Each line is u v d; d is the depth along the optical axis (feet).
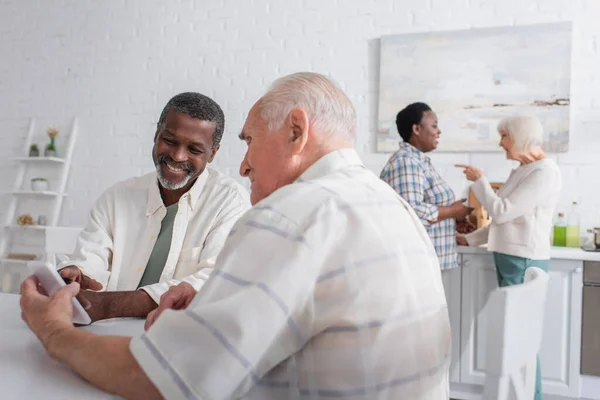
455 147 9.86
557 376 7.98
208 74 11.47
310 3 10.85
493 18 9.77
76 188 12.22
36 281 2.92
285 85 2.58
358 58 10.56
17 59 12.80
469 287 8.30
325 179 2.37
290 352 2.08
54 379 2.21
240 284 2.01
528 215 7.32
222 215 4.52
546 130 9.34
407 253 2.33
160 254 4.57
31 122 12.53
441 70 9.94
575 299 7.88
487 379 2.47
